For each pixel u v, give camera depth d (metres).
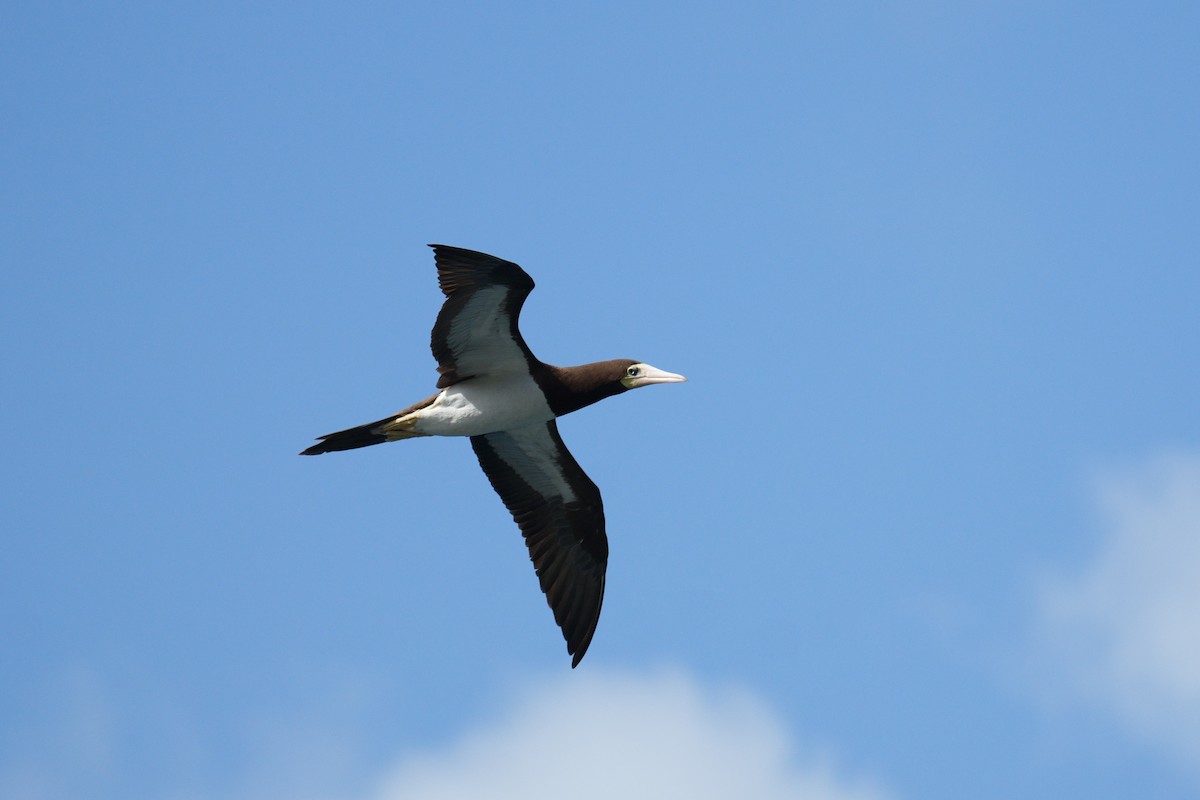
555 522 21.33
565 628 21.14
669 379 19.83
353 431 19.44
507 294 18.09
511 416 19.50
